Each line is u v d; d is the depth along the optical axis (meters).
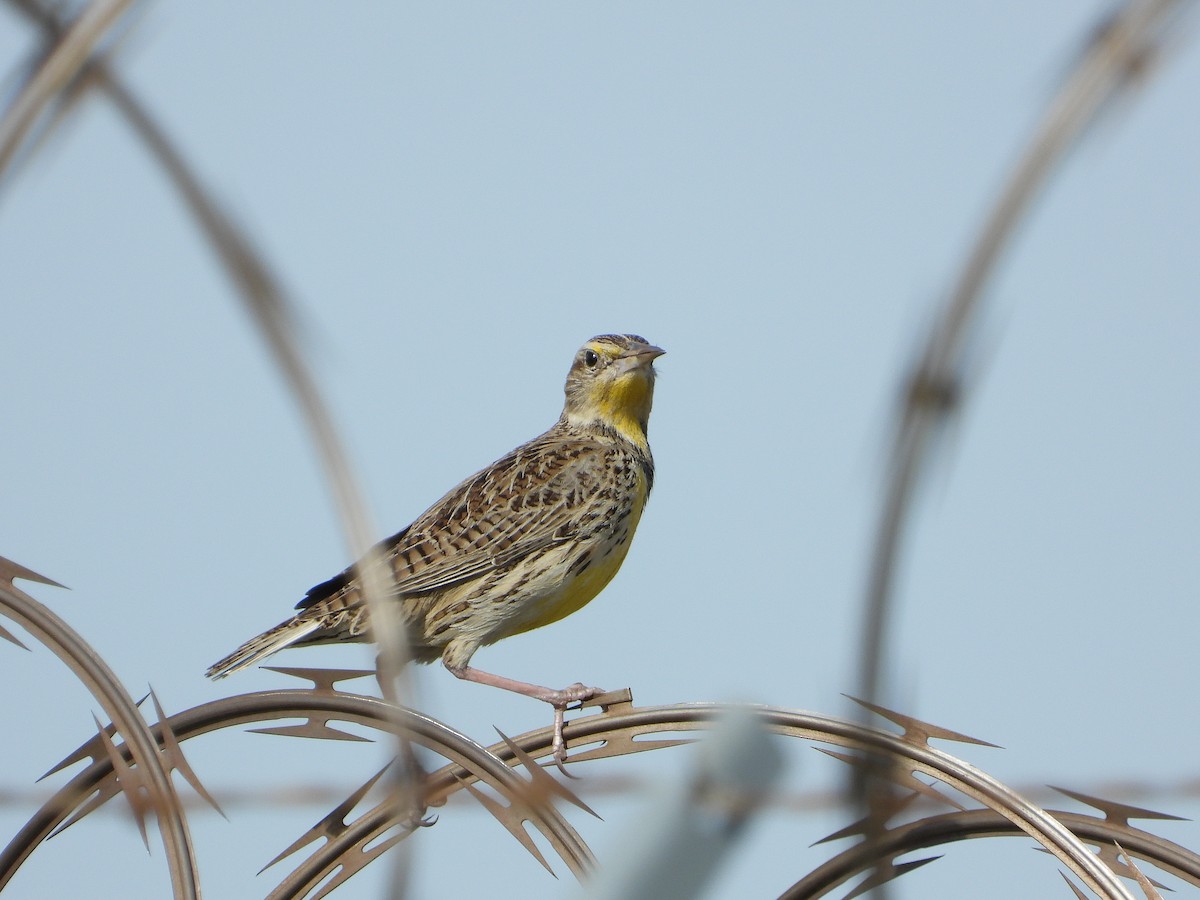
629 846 2.41
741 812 2.42
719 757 2.44
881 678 2.48
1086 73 2.20
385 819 7.30
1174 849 6.46
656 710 7.45
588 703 7.62
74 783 7.38
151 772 7.15
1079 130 2.22
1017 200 2.28
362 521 3.31
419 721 7.09
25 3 3.42
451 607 14.58
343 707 7.29
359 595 13.72
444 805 7.21
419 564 14.42
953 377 2.36
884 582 2.45
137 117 3.28
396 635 3.34
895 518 2.42
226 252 3.20
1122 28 2.17
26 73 3.39
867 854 3.59
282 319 3.23
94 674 7.30
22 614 7.39
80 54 3.33
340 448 3.29
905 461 2.40
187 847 7.08
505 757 7.67
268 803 7.40
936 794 6.40
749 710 2.54
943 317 2.35
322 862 7.39
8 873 7.36
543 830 6.88
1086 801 6.59
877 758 3.62
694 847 2.40
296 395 3.27
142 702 7.57
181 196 3.22
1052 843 6.21
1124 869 6.54
